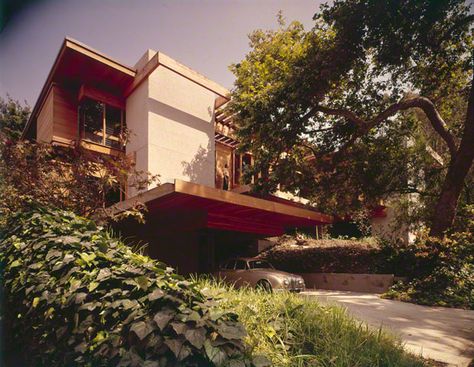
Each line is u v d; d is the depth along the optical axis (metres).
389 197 14.84
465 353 4.29
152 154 12.24
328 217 14.15
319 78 11.15
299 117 12.39
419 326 5.77
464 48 12.37
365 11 10.05
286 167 13.04
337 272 12.84
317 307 3.84
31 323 2.95
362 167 13.95
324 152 14.22
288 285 9.61
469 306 8.01
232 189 17.31
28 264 3.19
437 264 10.02
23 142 5.45
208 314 2.11
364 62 12.62
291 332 3.16
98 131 13.52
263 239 15.95
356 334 3.38
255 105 11.88
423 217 13.84
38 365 2.97
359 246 12.70
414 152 13.67
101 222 5.75
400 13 10.21
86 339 2.31
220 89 15.09
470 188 13.81
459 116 15.02
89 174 5.97
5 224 4.10
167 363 1.90
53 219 3.70
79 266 2.61
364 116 14.25
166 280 2.32
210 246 14.58
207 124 14.72
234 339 2.07
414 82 13.73
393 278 10.89
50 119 13.02
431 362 3.76
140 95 13.14
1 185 5.02
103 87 13.82
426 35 11.23
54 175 5.78
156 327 1.95
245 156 19.33
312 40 11.72
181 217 11.21
